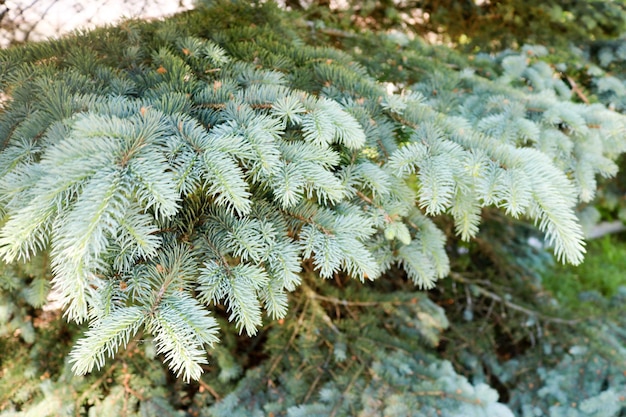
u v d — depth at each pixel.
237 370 1.42
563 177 0.87
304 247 0.83
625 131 1.15
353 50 1.53
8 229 0.65
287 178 0.79
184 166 0.74
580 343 1.67
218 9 1.30
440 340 1.83
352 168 0.91
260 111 0.88
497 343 1.97
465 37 2.05
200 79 1.00
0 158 0.76
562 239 0.81
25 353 1.31
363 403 1.19
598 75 1.61
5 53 1.00
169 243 0.79
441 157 0.88
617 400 1.39
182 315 0.69
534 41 1.88
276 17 1.35
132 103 0.81
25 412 1.17
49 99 0.83
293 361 1.40
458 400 1.19
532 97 1.24
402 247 1.01
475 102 1.24
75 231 0.64
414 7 1.93
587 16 1.86
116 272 0.73
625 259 2.96
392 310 1.58
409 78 1.41
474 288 1.97
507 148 0.90
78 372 0.65
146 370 1.30
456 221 0.91
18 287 1.18
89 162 0.68
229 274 0.76
